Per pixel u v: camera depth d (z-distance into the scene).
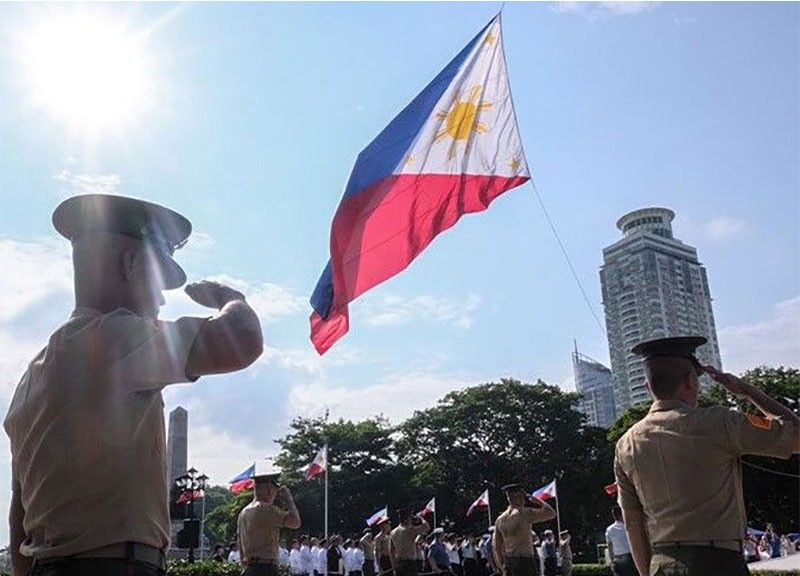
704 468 4.66
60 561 2.73
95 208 3.10
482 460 56.72
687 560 4.57
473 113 8.19
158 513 2.90
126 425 2.82
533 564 14.83
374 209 7.53
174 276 3.28
